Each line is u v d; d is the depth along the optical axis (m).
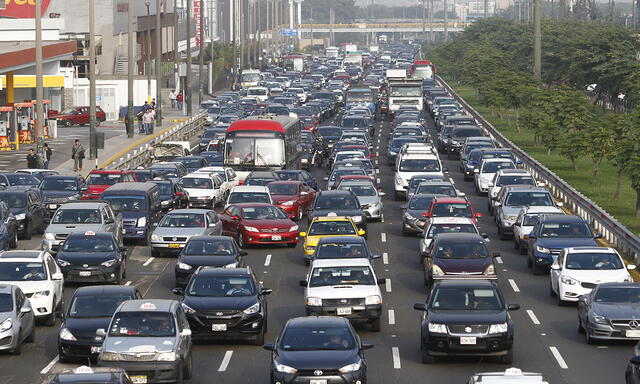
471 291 54.81
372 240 94.75
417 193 103.12
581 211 103.88
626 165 103.94
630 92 177.38
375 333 61.41
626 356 55.47
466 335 52.22
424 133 169.12
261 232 90.44
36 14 124.62
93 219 85.12
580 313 60.34
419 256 86.62
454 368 53.12
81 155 137.75
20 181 110.62
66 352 52.94
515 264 83.19
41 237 96.81
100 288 56.06
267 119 127.00
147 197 95.06
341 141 155.12
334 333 47.59
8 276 63.06
